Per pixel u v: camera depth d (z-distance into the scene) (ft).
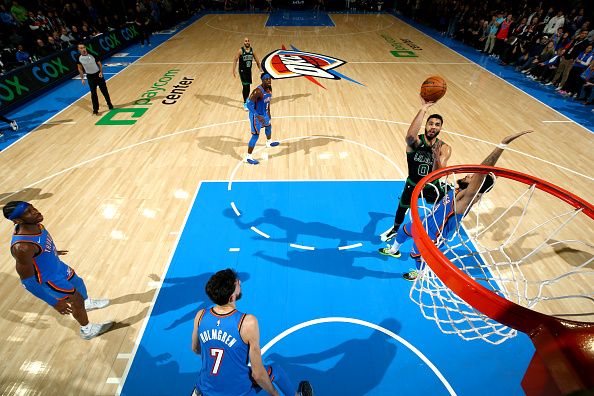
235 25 60.39
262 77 18.86
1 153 21.18
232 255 14.28
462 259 13.82
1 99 26.35
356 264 13.91
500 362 10.54
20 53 31.45
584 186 18.67
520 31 39.55
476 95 30.76
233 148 22.02
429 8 60.08
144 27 46.29
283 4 78.59
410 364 10.50
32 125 24.76
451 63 40.14
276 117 26.25
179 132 23.89
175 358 10.62
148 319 11.75
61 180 18.80
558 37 33.99
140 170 19.71
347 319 11.80
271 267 13.74
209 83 32.99
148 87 31.96
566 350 3.17
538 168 20.18
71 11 42.60
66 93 30.60
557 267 13.62
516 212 16.61
